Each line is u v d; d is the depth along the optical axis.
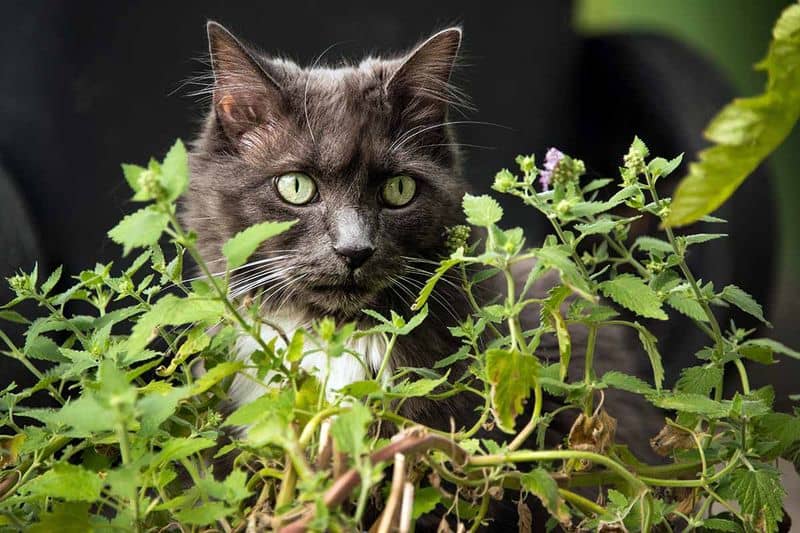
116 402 0.70
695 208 0.67
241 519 0.73
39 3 1.10
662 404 0.77
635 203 0.79
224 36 0.90
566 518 0.73
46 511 0.74
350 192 0.88
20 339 0.94
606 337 0.98
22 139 1.10
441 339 0.89
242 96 0.90
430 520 0.85
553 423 0.91
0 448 0.77
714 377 0.79
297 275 0.88
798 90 0.65
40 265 0.98
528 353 0.74
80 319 0.79
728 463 0.78
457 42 0.91
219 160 0.91
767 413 0.78
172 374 0.81
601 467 0.77
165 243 1.06
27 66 1.10
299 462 0.70
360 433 0.69
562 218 0.76
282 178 0.89
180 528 0.75
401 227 0.89
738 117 0.65
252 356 0.75
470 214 0.75
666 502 0.80
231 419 0.72
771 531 0.76
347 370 0.89
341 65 1.05
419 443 0.71
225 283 0.73
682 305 0.79
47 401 0.93
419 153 0.90
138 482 0.71
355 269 0.87
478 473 0.76
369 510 0.83
